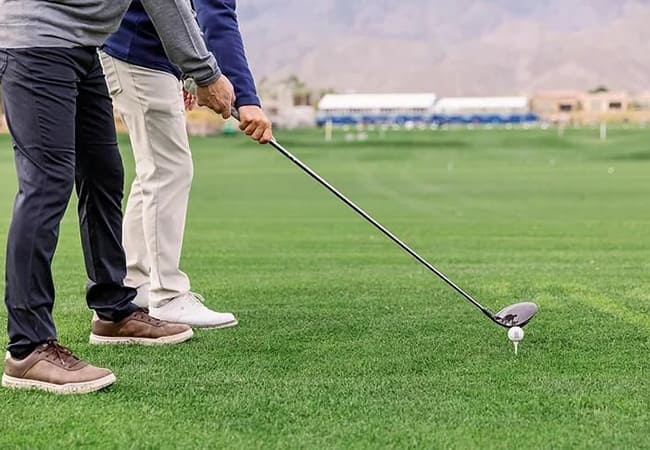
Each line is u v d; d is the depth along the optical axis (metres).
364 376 2.94
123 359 3.21
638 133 40.81
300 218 10.62
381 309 4.20
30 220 2.77
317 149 33.22
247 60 3.52
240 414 2.54
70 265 5.93
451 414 2.53
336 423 2.46
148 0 2.92
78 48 2.81
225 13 3.48
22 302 2.79
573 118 58.09
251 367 3.07
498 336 3.57
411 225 9.52
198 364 3.12
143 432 2.38
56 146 2.79
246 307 4.28
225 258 6.53
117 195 3.36
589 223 9.62
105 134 3.22
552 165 24.25
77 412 2.56
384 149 33.12
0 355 3.30
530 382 2.87
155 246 3.74
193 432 2.38
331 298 4.54
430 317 3.99
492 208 11.82
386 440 2.32
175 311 3.75
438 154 30.47
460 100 61.28
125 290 3.48
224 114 3.20
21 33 2.74
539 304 4.33
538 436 2.35
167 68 3.67
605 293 4.68
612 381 2.88
